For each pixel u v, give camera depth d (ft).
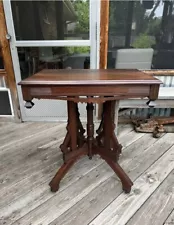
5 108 8.23
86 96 3.81
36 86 3.59
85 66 7.59
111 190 4.71
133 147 6.46
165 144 6.64
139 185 4.85
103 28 6.92
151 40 7.64
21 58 7.46
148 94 3.67
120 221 3.93
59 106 8.12
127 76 4.02
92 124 4.95
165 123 7.57
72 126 4.75
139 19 7.34
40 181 5.01
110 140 4.91
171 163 5.66
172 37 7.61
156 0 7.18
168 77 7.82
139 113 8.35
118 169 4.71
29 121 8.38
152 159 5.85
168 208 4.21
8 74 7.59
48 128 7.84
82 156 5.64
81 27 7.01
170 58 7.82
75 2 6.73
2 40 7.09
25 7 6.90
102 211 4.15
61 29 7.16
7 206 4.29
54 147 6.51
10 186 4.84
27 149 6.40
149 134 7.29
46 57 7.55
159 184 4.88
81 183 4.94
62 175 4.70
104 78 3.80
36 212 4.14
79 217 4.03
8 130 7.68
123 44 7.59
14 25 6.98
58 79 3.74
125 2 7.00
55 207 4.26
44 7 6.92
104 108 4.76
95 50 7.28
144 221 3.93
